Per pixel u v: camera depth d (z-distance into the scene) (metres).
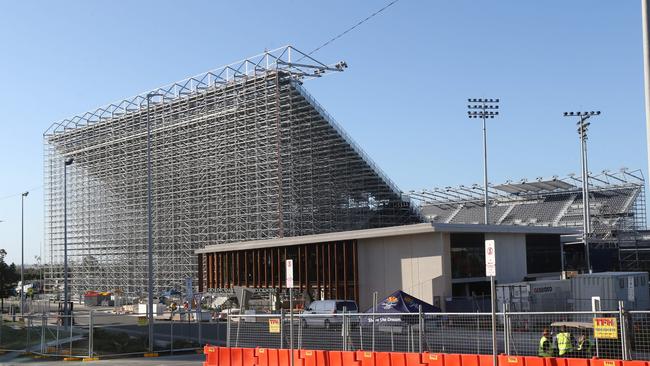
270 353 21.91
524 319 20.88
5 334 42.56
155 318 59.41
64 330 43.62
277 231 73.31
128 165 91.06
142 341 36.47
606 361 15.97
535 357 17.03
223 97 78.56
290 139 74.88
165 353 33.16
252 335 23.89
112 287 92.44
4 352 35.28
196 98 81.12
